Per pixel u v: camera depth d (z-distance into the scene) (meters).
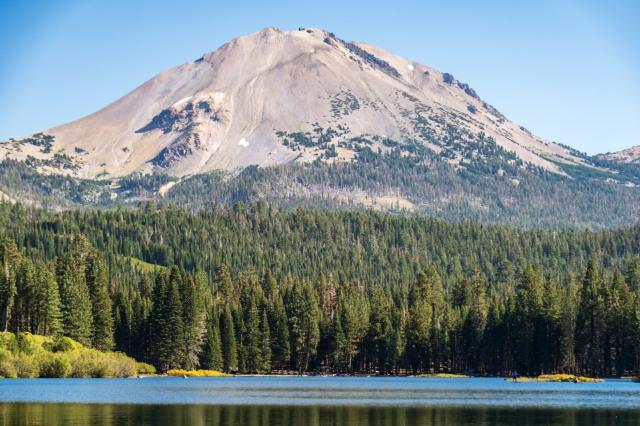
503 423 119.31
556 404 145.75
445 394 167.88
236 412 129.00
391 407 139.50
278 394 165.38
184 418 119.56
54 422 112.31
